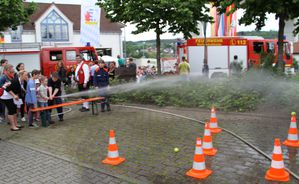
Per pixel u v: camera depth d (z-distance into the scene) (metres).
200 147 5.25
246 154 6.18
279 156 4.97
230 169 5.46
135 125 9.04
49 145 7.31
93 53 20.22
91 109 12.05
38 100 9.50
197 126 8.61
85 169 5.68
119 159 6.06
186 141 7.20
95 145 7.19
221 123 8.84
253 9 10.95
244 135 7.51
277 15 11.55
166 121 9.41
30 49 19.34
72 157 6.38
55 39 38.84
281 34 11.69
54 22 38.66
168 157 6.18
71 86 16.03
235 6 10.99
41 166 5.94
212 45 19.38
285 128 7.96
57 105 9.58
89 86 12.30
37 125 9.53
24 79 10.26
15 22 18.78
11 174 5.60
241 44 19.41
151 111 11.23
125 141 7.38
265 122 8.70
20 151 6.93
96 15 19.98
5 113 11.48
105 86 11.54
